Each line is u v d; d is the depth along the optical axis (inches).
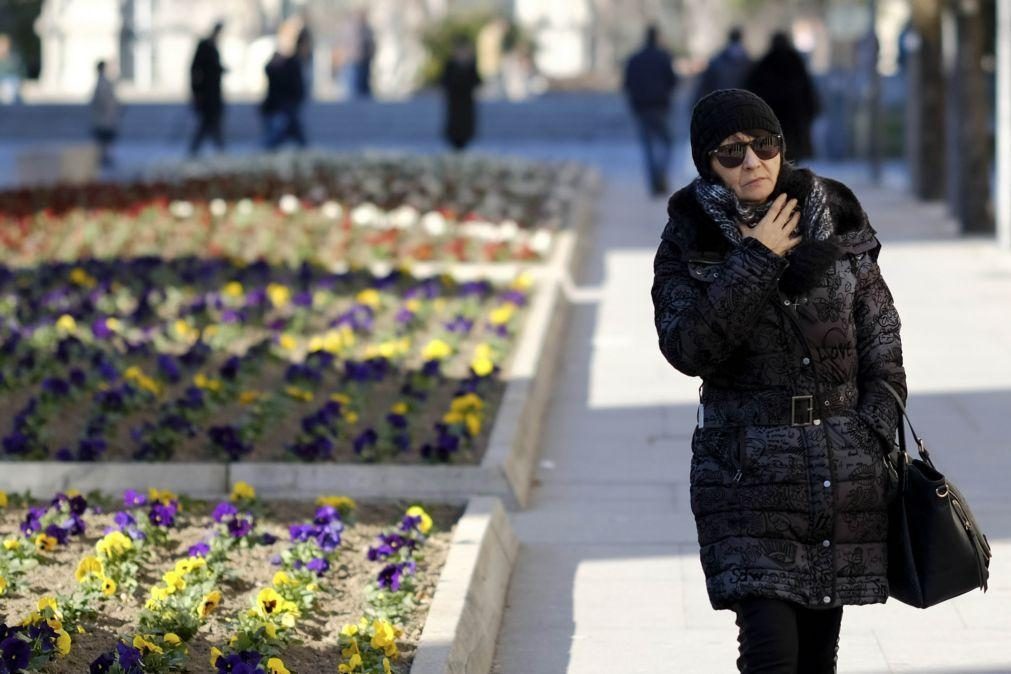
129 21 4330.7
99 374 707.4
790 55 1286.9
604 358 871.1
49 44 4281.5
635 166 2239.2
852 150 2298.2
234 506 506.3
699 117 323.9
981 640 450.0
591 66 4781.0
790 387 319.6
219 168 1683.1
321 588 450.0
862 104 2272.4
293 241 1171.3
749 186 319.9
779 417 319.0
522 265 1075.3
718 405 326.0
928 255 1226.0
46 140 2797.7
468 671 410.0
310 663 397.7
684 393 784.9
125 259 1063.6
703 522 322.3
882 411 322.3
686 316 314.0
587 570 523.8
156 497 499.5
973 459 647.8
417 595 448.5
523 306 908.6
